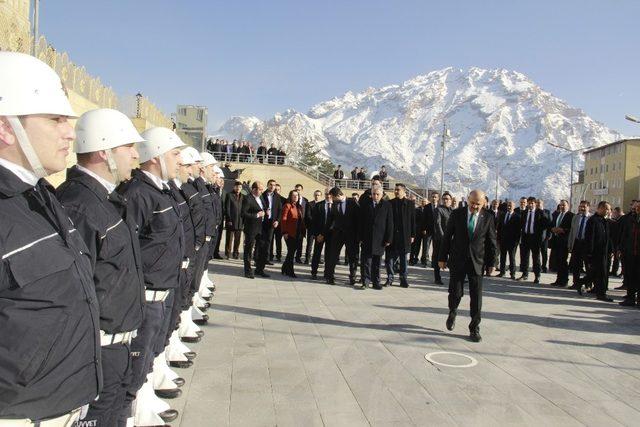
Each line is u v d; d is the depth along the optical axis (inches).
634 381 223.5
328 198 478.6
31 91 78.7
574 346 277.6
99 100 466.6
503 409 186.1
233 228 573.3
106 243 107.7
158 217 152.2
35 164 79.4
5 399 73.1
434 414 178.7
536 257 514.9
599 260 432.8
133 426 155.6
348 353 245.8
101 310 108.7
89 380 83.4
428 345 266.5
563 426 173.6
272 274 486.0
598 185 3134.8
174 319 194.4
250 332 277.1
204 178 319.3
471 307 281.7
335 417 172.4
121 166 121.7
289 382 203.5
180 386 195.2
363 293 408.8
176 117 954.1
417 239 631.2
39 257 74.3
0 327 71.6
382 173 1443.2
